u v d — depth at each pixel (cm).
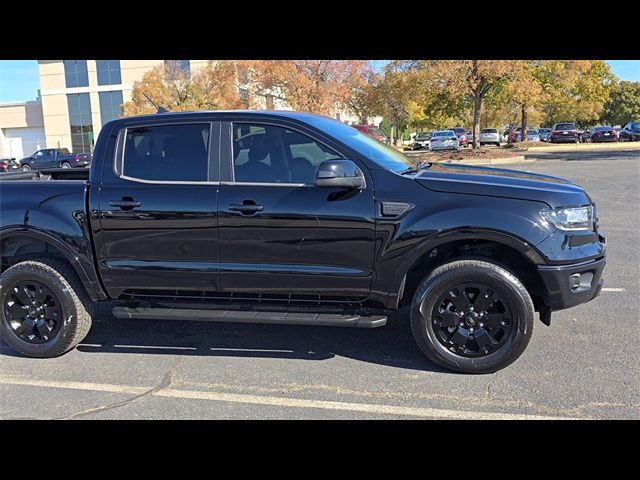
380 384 372
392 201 375
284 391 366
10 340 437
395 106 3553
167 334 480
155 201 402
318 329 483
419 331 386
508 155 2444
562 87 3262
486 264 371
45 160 3512
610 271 627
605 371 380
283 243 390
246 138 404
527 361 399
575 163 2064
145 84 3062
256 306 412
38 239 422
